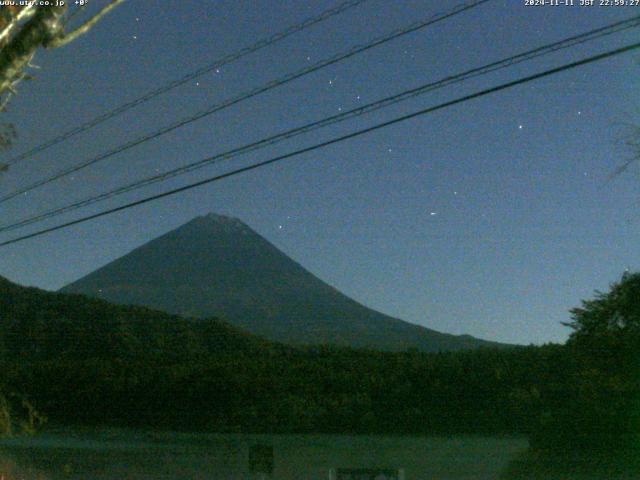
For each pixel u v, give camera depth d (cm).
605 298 1828
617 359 1756
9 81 648
